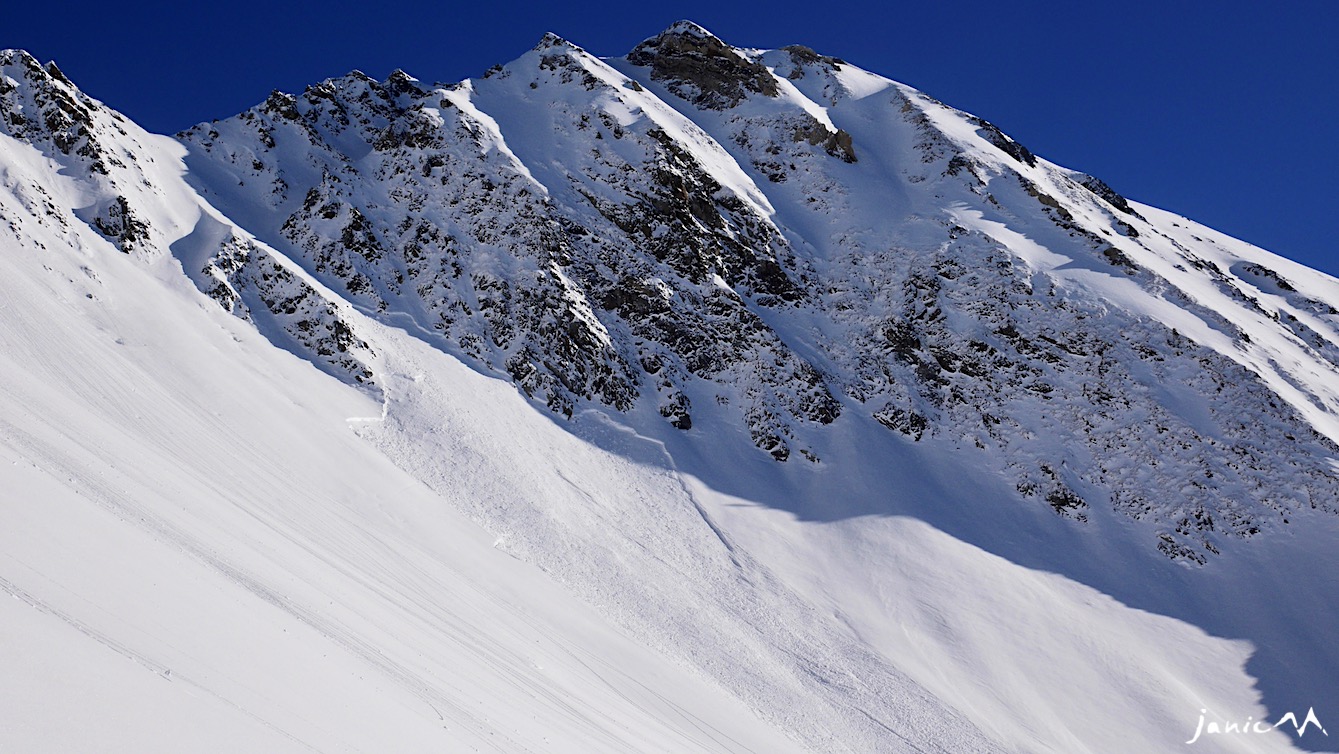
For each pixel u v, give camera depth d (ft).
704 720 96.37
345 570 81.05
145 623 31.24
